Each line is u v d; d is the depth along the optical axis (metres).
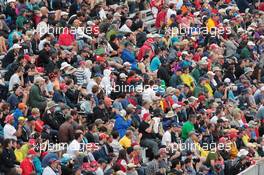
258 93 114.12
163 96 108.50
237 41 121.19
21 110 98.75
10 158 94.44
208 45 119.31
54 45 107.44
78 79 105.50
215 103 109.31
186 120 107.31
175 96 108.44
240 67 117.56
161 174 99.06
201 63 114.75
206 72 114.88
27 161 94.56
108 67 108.19
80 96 103.31
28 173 94.38
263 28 125.06
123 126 102.25
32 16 110.56
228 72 116.62
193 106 108.00
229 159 104.69
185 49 116.50
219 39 120.56
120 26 116.19
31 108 100.38
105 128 100.44
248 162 103.25
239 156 103.75
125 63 109.38
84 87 104.25
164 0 122.12
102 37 112.19
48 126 98.56
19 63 103.06
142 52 112.94
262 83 116.94
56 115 99.56
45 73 104.69
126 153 98.62
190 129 104.44
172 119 105.31
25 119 97.62
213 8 125.19
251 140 107.75
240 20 124.00
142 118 103.75
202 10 122.94
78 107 102.81
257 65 118.12
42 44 106.56
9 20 110.00
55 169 95.06
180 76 111.75
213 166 102.50
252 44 121.00
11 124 96.75
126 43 112.50
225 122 107.31
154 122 103.38
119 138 101.38
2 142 95.75
